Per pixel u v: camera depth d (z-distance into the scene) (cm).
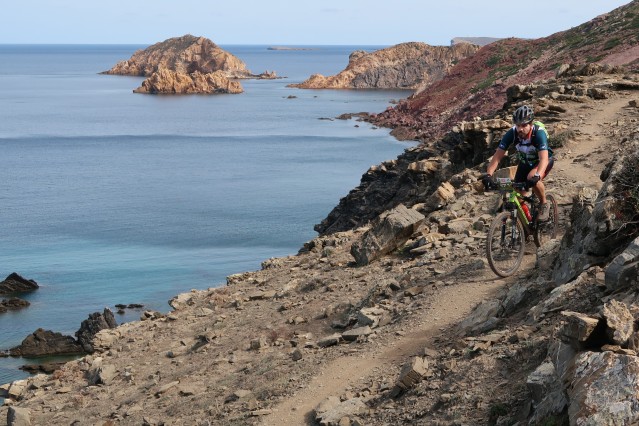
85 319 4366
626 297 775
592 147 2128
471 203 1872
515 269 1216
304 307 1602
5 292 4878
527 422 670
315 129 14662
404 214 1806
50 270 5394
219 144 13150
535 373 691
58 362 3744
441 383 866
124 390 1455
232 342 1534
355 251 1833
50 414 1441
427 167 2895
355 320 1370
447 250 1534
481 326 1005
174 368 1495
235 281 2227
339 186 8619
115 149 12938
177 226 6825
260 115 18175
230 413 1087
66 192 8825
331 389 1030
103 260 5659
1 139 14362
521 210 1189
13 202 8181
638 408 529
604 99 2881
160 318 1970
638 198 938
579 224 1049
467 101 11094
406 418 824
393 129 13125
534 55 11475
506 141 1140
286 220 6975
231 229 6650
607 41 9100
